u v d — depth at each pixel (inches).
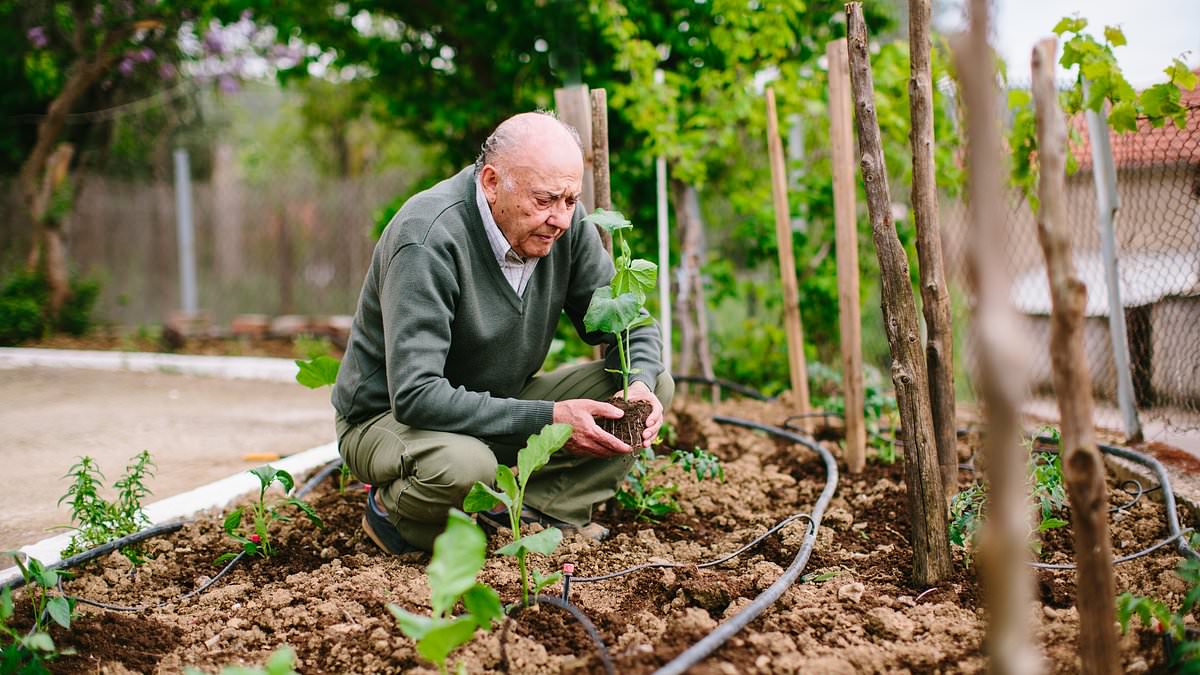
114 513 120.0
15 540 128.0
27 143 400.2
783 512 133.0
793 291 174.1
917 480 99.8
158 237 430.3
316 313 403.9
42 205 370.3
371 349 115.3
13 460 175.9
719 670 80.4
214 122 539.2
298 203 402.9
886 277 98.7
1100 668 69.9
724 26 219.1
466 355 114.9
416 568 111.5
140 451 182.7
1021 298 184.5
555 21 242.8
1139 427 157.2
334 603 98.7
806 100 222.2
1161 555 106.8
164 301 432.8
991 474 59.4
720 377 245.6
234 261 422.0
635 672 80.2
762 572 105.3
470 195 110.9
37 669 82.7
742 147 244.7
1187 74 124.7
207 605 103.0
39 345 352.5
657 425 113.2
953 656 85.0
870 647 86.4
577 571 109.0
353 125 585.0
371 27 299.7
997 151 59.1
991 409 59.0
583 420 107.0
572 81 243.8
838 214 150.2
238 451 182.2
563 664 83.6
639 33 233.1
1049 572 103.6
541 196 105.1
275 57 349.7
